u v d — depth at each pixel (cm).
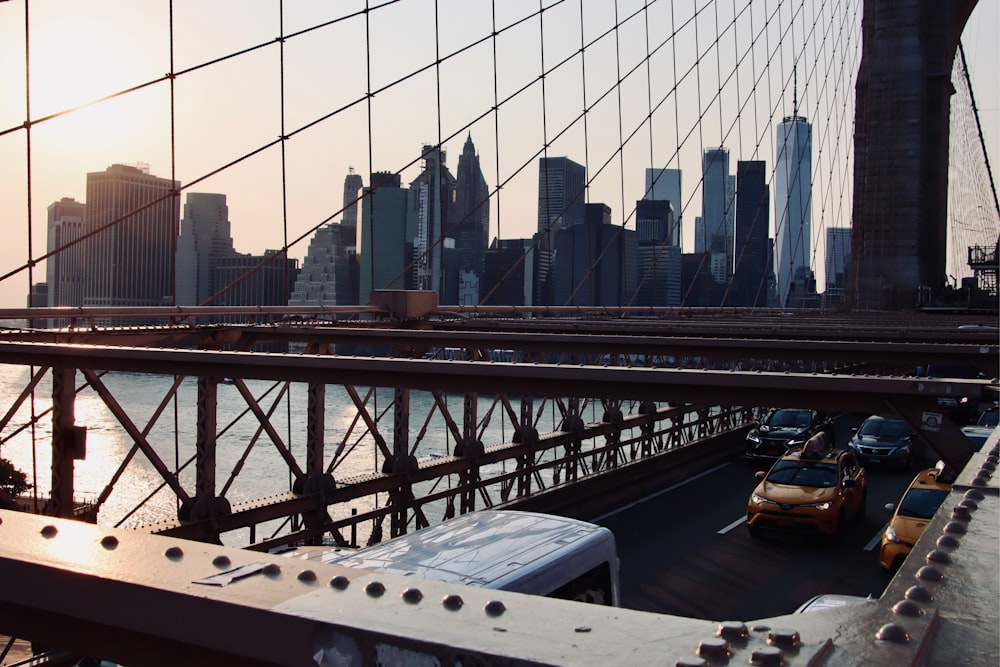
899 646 100
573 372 538
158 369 667
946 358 831
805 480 1421
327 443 2931
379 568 615
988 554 132
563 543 686
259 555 146
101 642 138
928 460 2203
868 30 4650
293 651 119
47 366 744
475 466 1262
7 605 147
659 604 1057
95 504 786
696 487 1850
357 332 1161
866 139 4616
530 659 102
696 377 509
